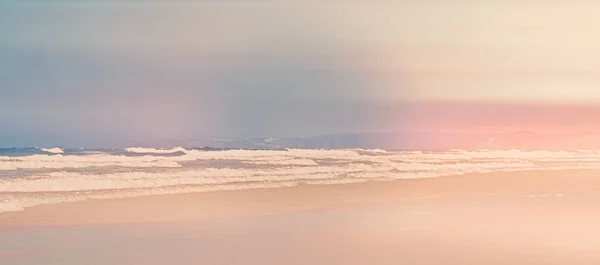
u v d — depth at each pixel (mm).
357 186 23688
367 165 35531
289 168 30828
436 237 11773
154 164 32750
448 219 14570
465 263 9359
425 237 11789
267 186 22484
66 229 12555
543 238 11609
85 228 12734
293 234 12273
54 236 11719
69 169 27797
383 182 25859
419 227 13211
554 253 10117
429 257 9805
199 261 9578
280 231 12672
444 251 10297
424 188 23547
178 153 57188
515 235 12000
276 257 9883
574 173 35125
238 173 26453
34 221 13391
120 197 18016
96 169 27906
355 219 14609
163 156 46625
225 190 20875
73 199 17109
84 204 16344
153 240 11445
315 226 13414
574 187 24797
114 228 12820
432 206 17453
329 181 25188
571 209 16734
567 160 57781
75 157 38469
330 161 42281
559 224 13641
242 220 14312
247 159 43344
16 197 16797
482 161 50125
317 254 10102
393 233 12391
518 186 25016
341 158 48469
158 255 10016
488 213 15812
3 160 34094
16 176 22438
